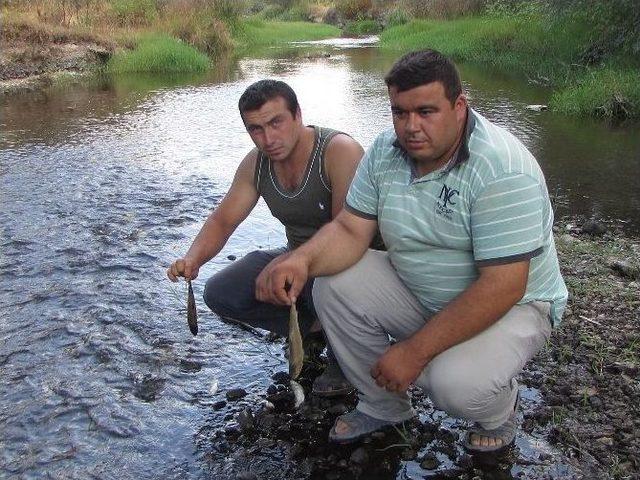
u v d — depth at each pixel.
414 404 3.04
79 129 9.11
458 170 2.33
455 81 2.26
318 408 3.03
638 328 3.53
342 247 2.63
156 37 17.91
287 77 14.55
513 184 2.25
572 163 7.04
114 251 4.77
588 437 2.76
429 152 2.30
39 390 3.18
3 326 3.75
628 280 4.12
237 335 3.66
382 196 2.53
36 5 17.84
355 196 2.63
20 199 5.95
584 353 3.33
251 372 3.32
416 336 2.37
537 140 8.09
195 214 5.54
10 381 3.25
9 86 13.45
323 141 2.97
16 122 9.72
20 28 15.57
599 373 3.16
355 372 2.76
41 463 2.70
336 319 2.70
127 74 15.60
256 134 2.88
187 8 21.11
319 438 2.84
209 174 6.70
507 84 12.88
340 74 14.95
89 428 2.91
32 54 14.88
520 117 9.55
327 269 2.64
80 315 3.86
